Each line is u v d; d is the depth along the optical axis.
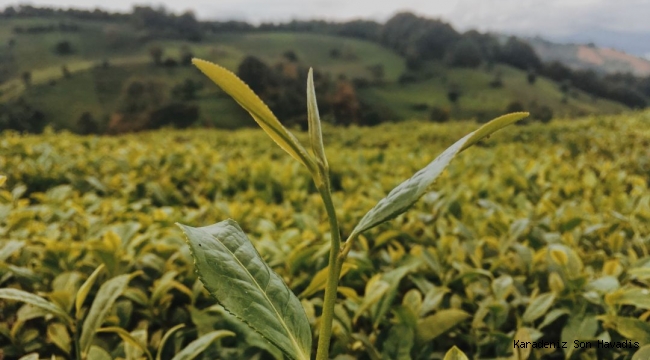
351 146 12.68
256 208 3.44
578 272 1.98
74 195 3.96
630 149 6.50
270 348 1.56
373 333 1.80
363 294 2.17
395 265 2.28
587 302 1.83
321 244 2.52
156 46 100.69
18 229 2.77
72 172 5.06
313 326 1.73
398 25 139.38
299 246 2.18
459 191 3.55
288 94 67.56
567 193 3.88
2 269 2.05
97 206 3.38
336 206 3.62
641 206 2.92
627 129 9.08
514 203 3.74
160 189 4.18
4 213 2.66
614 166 5.04
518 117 0.89
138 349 1.64
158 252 2.32
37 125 70.75
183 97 77.75
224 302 0.89
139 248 2.43
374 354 1.63
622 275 2.10
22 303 2.06
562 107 93.00
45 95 79.94
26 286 2.16
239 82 0.82
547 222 2.79
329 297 0.96
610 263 2.08
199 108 73.25
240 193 4.46
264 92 67.19
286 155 7.81
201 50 115.88
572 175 4.55
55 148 6.91
